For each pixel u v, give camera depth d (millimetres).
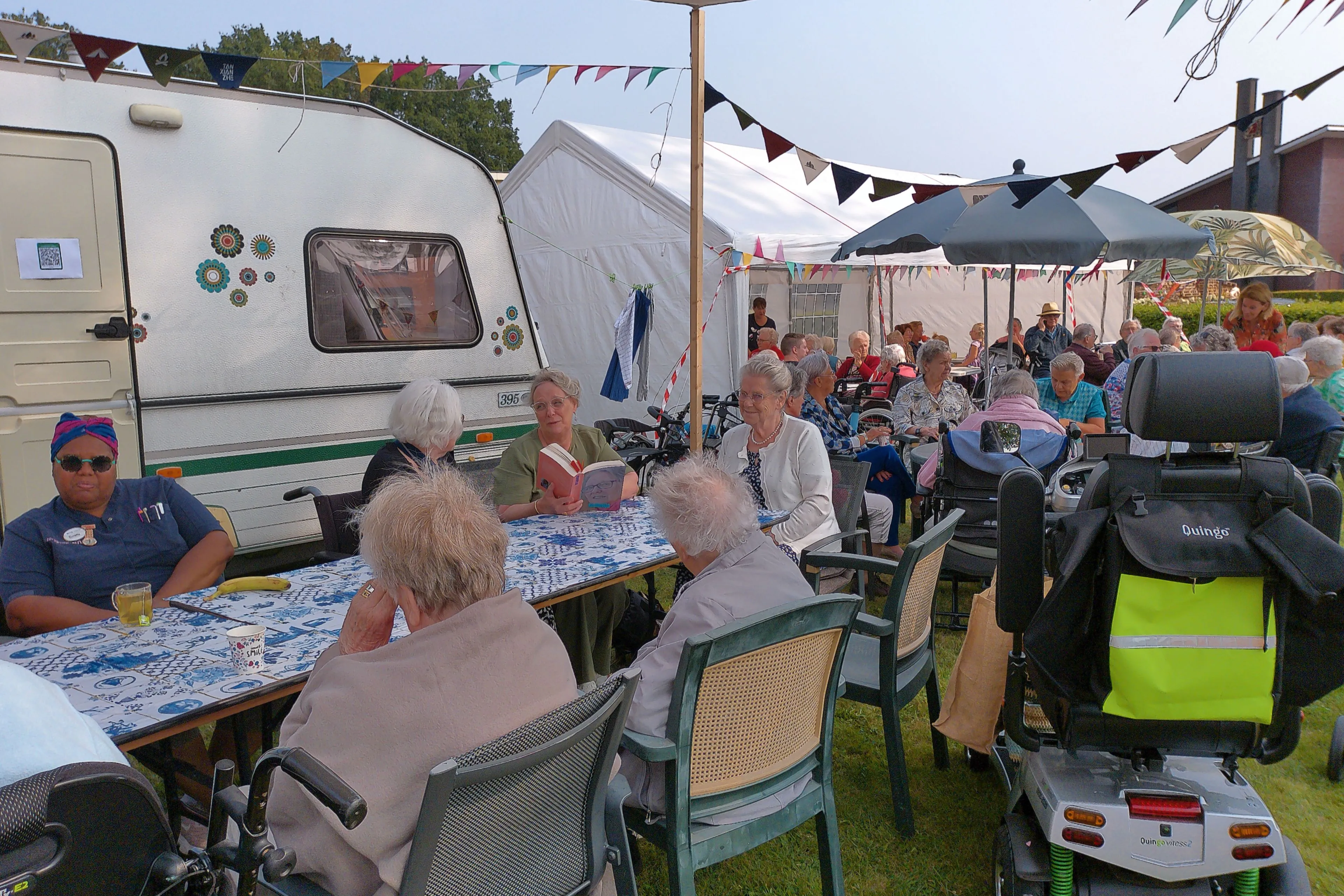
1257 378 1976
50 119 4137
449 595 1782
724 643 2105
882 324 14406
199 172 4559
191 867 1405
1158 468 2047
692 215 4422
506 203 10367
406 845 1585
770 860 3025
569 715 1657
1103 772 2422
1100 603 2105
